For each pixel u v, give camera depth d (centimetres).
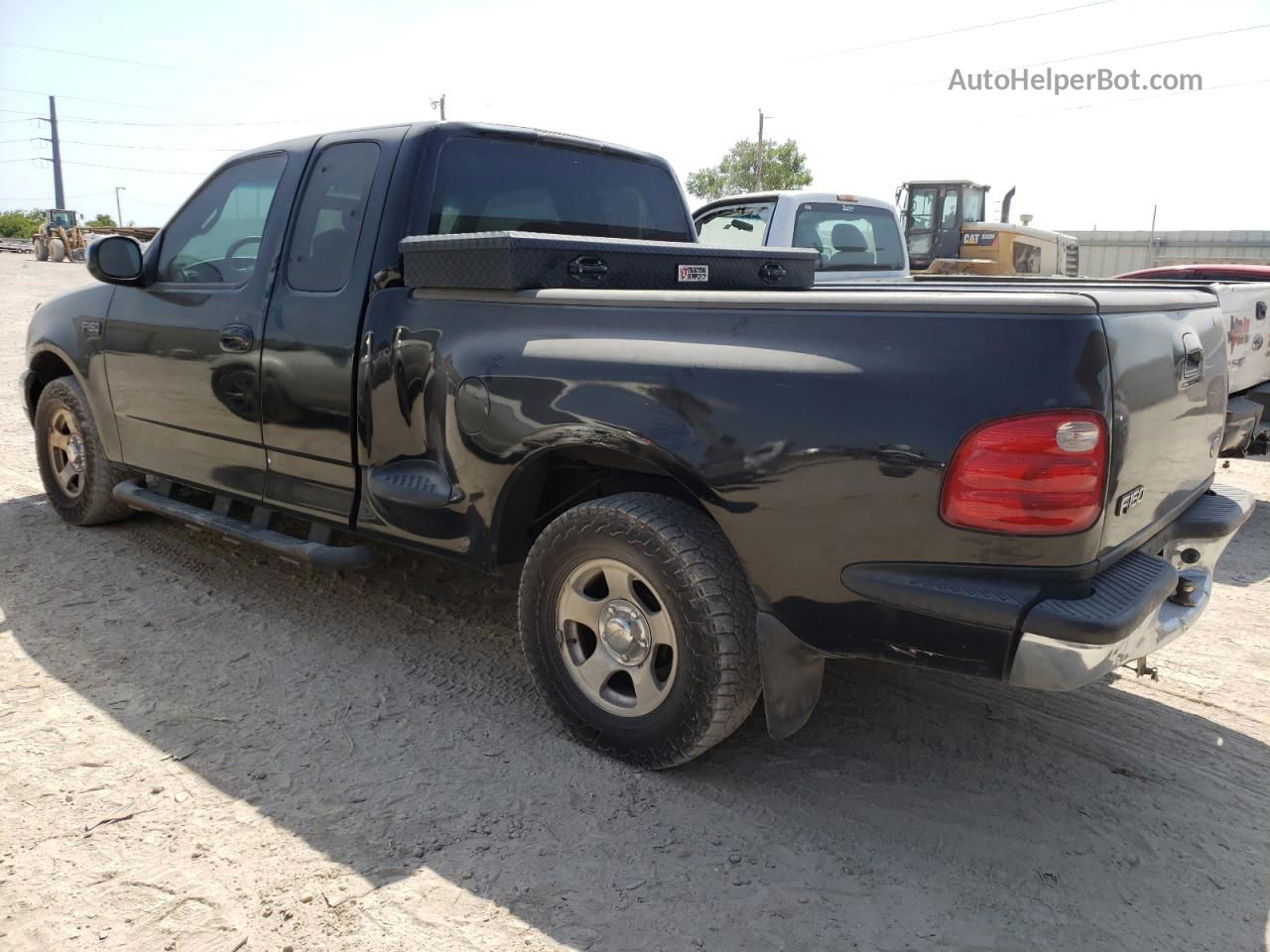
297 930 232
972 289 321
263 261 394
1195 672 385
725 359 268
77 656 372
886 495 245
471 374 318
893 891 252
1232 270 803
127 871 251
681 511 286
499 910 241
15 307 1752
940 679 371
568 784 295
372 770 301
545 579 311
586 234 432
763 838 272
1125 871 262
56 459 525
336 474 374
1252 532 595
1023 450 230
